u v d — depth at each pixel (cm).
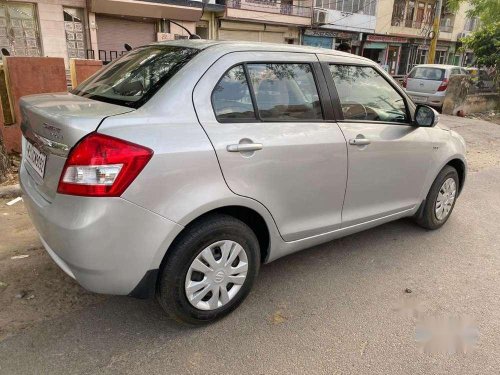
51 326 261
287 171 277
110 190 211
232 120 258
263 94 276
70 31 1633
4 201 462
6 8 1471
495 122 1376
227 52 267
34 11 1530
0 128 506
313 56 311
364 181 334
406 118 373
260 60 279
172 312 250
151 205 222
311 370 237
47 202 234
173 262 239
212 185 242
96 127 214
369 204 349
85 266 219
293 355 248
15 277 312
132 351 244
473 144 955
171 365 235
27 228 395
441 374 239
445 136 412
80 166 211
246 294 282
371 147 329
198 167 235
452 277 347
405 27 3266
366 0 2870
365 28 2936
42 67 603
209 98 251
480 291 328
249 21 2308
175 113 238
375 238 415
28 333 254
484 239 426
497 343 268
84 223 212
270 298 304
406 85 1485
